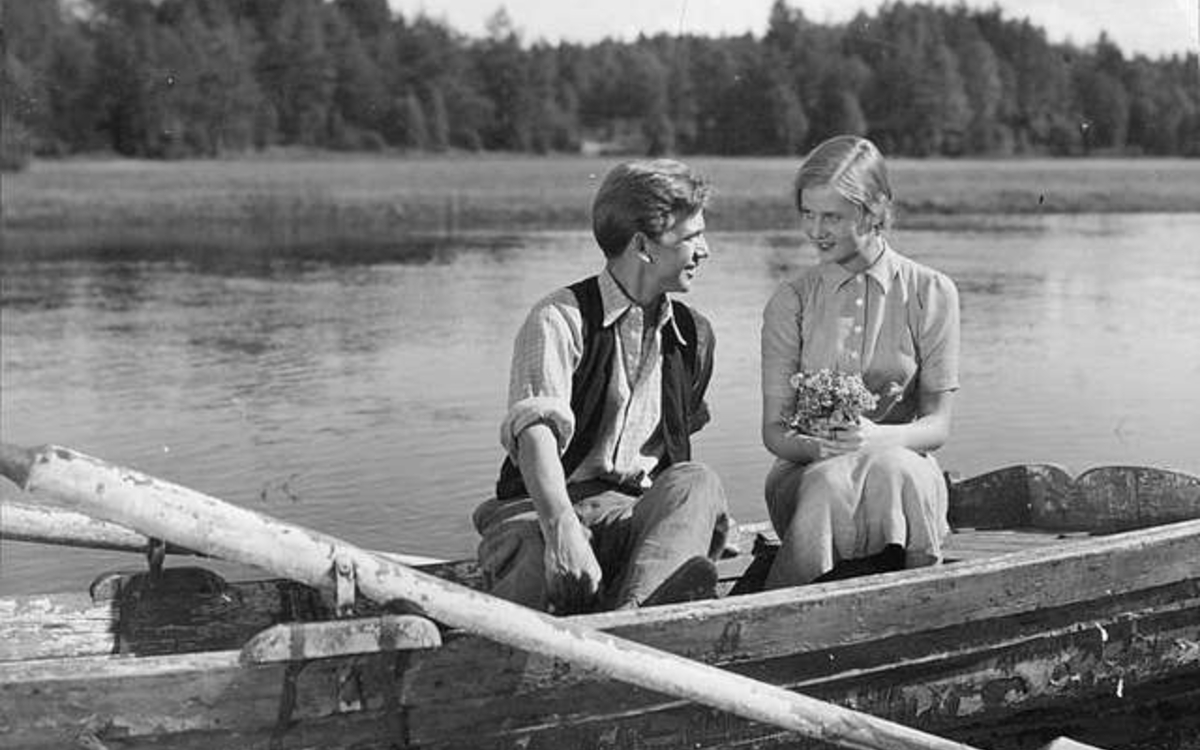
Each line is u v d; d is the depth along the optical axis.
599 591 4.76
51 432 9.67
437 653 4.19
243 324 14.47
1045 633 4.90
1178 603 5.10
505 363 12.23
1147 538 5.02
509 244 22.50
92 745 3.97
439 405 10.45
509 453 4.71
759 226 24.53
